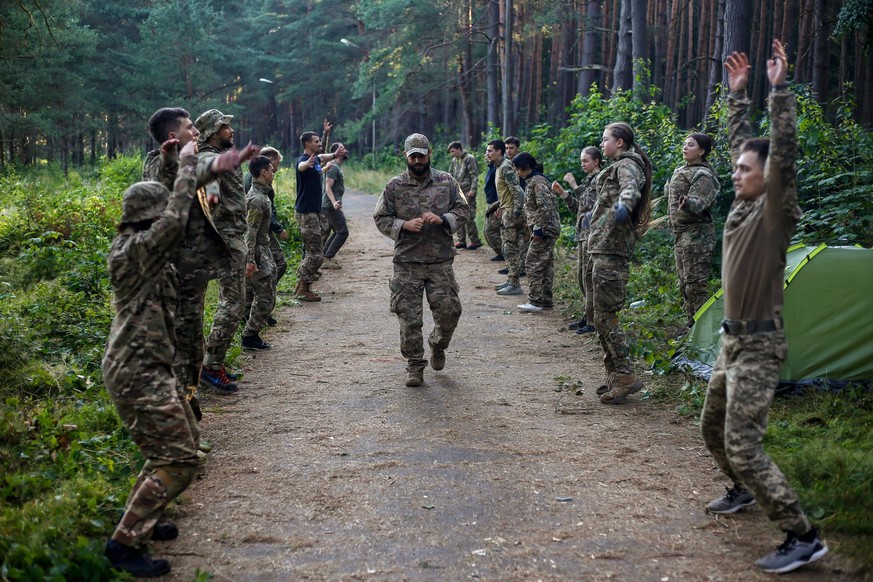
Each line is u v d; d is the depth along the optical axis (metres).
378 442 5.52
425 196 6.71
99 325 7.75
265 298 8.03
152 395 3.64
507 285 11.24
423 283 6.87
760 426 3.69
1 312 7.68
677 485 4.75
